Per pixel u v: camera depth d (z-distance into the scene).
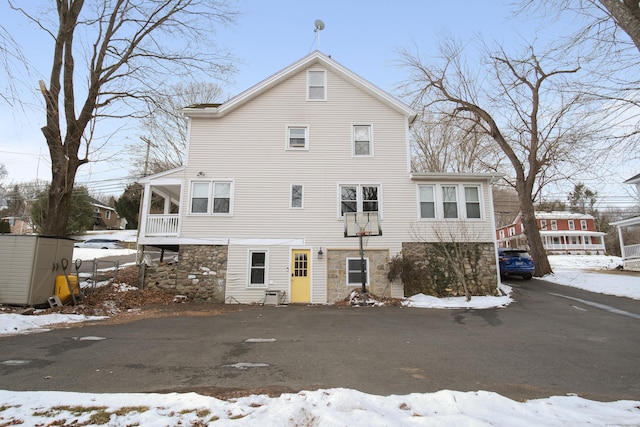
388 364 5.44
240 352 6.06
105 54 13.13
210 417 3.27
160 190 15.49
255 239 13.50
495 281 13.31
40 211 29.02
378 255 13.49
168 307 11.56
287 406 3.40
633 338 7.28
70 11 12.29
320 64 15.00
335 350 6.25
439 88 19.20
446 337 7.36
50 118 11.91
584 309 10.60
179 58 14.21
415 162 24.84
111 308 10.60
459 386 4.54
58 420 3.21
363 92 14.80
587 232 41.00
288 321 9.16
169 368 5.10
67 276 10.45
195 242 13.39
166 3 13.30
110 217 55.19
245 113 14.47
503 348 6.49
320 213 13.77
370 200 13.98
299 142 14.41
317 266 13.38
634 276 16.02
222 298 13.02
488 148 20.77
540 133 18.30
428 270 13.28
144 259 13.66
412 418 3.32
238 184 13.90
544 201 31.45
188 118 14.41
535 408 3.71
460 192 14.02
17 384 4.34
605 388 4.57
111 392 4.10
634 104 8.38
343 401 3.59
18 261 9.69
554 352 6.24
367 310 11.08
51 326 8.16
